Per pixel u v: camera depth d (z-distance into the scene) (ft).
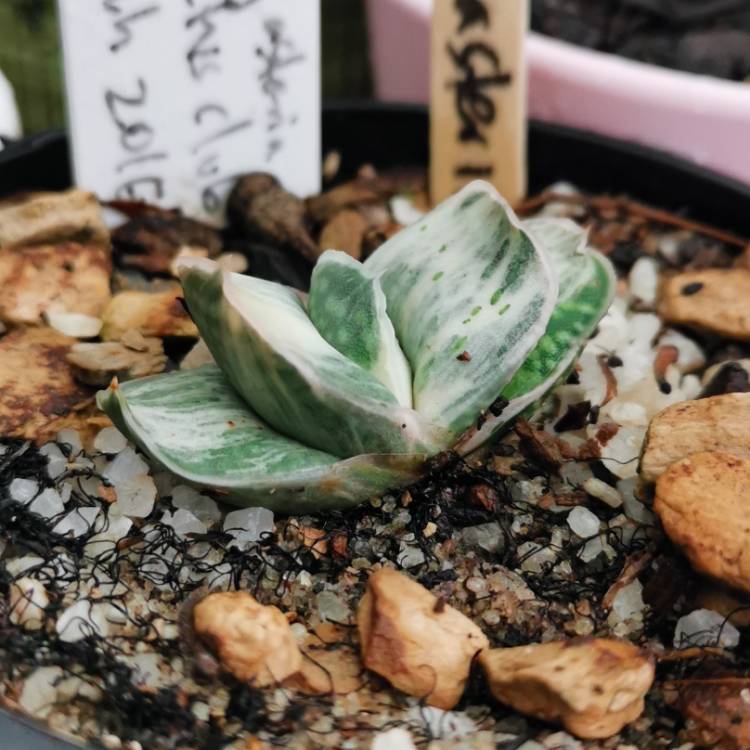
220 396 0.28
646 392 0.33
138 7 0.34
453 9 0.37
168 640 0.25
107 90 0.35
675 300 0.36
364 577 0.27
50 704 0.24
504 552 0.28
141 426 0.26
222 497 0.27
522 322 0.27
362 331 0.27
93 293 0.34
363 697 0.25
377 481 0.27
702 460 0.27
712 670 0.25
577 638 0.24
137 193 0.37
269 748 0.24
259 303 0.26
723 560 0.25
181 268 0.26
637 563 0.28
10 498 0.28
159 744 0.23
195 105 0.36
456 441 0.27
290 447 0.27
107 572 0.26
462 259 0.28
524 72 0.37
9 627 0.25
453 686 0.24
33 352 0.32
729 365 0.33
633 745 0.24
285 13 0.36
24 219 0.35
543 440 0.30
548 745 0.24
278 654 0.24
